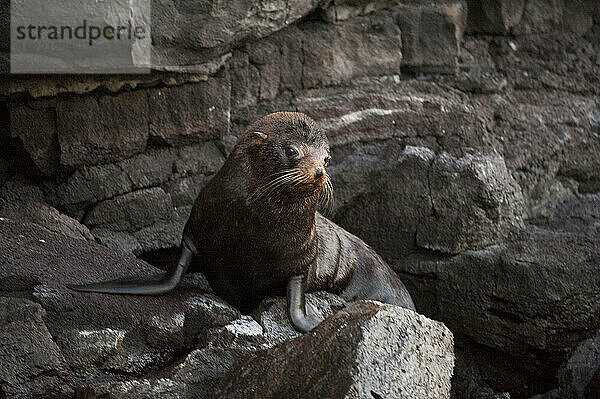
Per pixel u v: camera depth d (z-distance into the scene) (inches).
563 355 658.8
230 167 534.3
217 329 496.4
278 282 548.7
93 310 502.6
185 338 515.8
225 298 567.8
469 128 754.8
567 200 790.5
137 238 649.0
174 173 663.8
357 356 420.5
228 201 528.4
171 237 660.7
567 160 786.8
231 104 708.0
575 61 864.3
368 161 717.9
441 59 816.9
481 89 810.2
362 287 623.8
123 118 631.8
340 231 628.4
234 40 669.3
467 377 693.9
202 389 472.4
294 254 538.9
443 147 751.7
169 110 650.2
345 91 760.3
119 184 639.8
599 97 839.1
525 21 872.9
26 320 466.6
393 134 741.9
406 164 700.7
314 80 751.1
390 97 755.4
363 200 714.2
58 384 470.0
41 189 627.2
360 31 777.6
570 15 899.4
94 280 529.3
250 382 447.5
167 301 525.7
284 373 438.0
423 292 698.8
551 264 655.8
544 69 852.0
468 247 685.3
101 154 627.8
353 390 414.9
